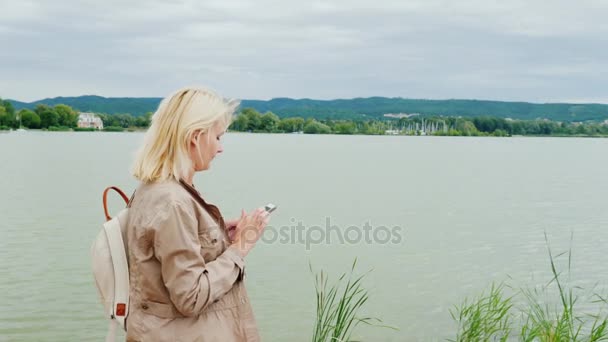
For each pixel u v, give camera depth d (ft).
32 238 47.16
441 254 43.01
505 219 64.59
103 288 8.34
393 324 26.20
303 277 35.04
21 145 259.60
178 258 7.79
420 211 70.08
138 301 8.14
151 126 8.28
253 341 8.59
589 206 78.54
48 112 531.09
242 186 96.27
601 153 296.10
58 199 74.90
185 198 8.00
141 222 7.94
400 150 276.62
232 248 8.40
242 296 8.58
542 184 116.37
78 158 169.27
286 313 28.09
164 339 8.01
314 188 95.09
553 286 33.68
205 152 8.39
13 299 29.78
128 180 103.91
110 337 8.42
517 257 42.50
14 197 77.05
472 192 95.96
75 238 47.29
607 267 39.19
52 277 34.32
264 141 361.71
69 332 25.38
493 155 252.21
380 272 36.63
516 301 29.25
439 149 303.27
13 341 24.30
